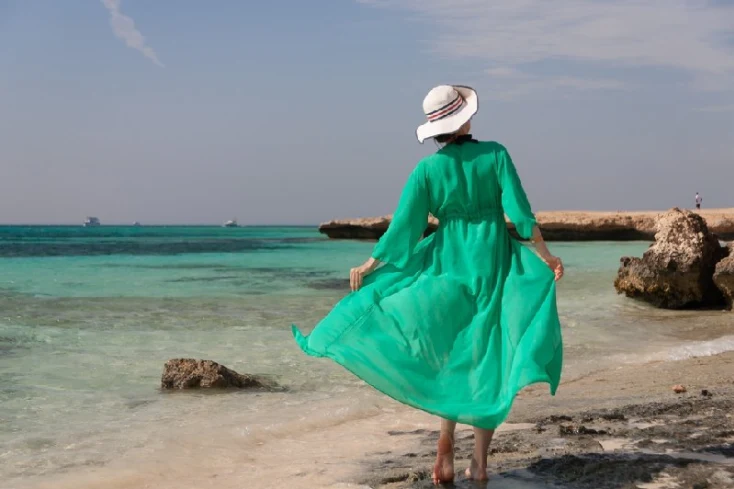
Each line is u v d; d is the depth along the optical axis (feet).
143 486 13.25
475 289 12.08
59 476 13.75
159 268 87.71
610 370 25.49
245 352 28.45
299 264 98.43
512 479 12.61
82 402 20.25
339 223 220.64
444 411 11.39
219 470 14.15
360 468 14.01
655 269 45.57
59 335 32.35
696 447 14.33
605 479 12.44
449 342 11.88
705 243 45.55
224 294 53.01
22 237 299.58
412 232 12.48
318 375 24.17
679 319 40.16
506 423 17.21
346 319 12.23
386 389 11.62
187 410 19.34
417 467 13.85
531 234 12.08
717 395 19.88
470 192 12.35
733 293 43.39
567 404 19.51
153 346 29.66
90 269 84.89
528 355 11.12
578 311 43.04
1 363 25.79
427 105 12.69
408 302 12.12
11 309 41.98
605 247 143.95
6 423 17.85
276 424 17.56
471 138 12.74
